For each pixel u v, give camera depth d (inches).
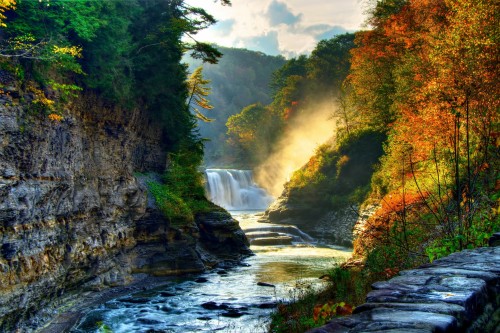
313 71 3634.4
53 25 726.5
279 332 449.1
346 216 1827.0
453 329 116.2
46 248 659.4
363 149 2044.8
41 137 644.1
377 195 1439.5
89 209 818.8
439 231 398.3
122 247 956.0
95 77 860.6
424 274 170.1
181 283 953.5
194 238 1117.7
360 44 2142.0
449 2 922.7
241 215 2536.9
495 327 148.9
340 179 2073.1
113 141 963.3
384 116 1766.7
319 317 364.8
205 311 711.7
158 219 1045.2
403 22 1517.0
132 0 1014.4
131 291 869.8
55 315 669.3
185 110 1502.2
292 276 1016.2
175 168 1310.3
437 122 512.7
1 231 553.3
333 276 660.7
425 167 839.7
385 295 143.3
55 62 702.5
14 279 569.0
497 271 171.5
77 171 780.0
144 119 1190.9
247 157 4286.4
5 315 542.3
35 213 631.8
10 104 581.6
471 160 432.1
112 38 863.1
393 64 1672.0
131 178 1008.2
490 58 482.3
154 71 1146.0
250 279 991.6
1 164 554.9
